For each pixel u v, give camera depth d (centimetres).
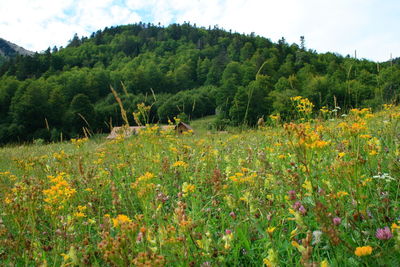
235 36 16862
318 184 298
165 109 3484
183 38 18475
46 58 13900
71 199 280
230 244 229
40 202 347
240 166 423
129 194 361
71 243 252
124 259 177
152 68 11775
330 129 464
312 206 256
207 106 6372
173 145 593
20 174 559
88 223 303
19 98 5191
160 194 320
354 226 210
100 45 17788
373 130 505
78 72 10212
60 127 5103
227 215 308
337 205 238
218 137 739
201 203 341
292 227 255
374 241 211
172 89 11994
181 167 464
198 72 12962
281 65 9294
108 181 423
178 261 210
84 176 436
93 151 689
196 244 222
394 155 343
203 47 16825
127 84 10644
